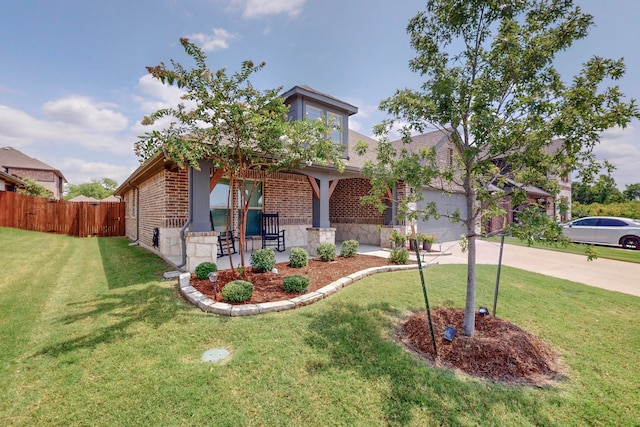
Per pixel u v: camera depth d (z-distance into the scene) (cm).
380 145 407
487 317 406
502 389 265
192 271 619
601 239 1317
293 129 520
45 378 267
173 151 459
